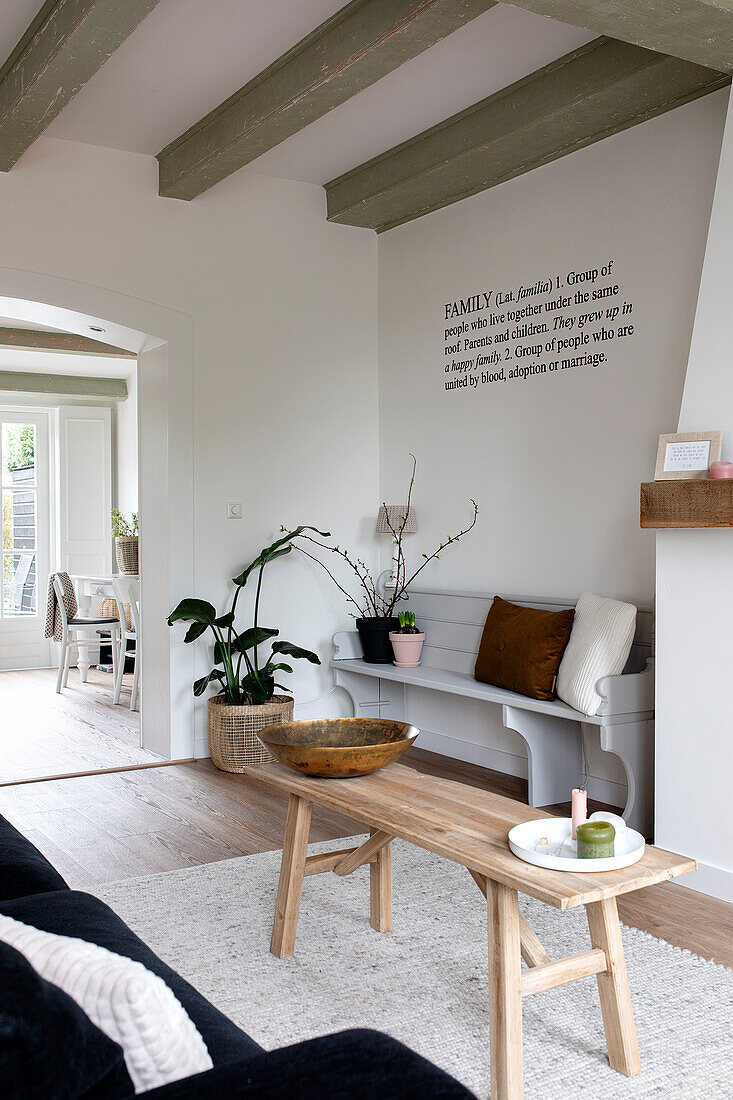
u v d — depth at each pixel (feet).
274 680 16.71
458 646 15.34
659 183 12.22
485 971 8.30
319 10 10.71
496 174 14.64
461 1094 3.08
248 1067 3.15
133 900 9.89
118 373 27.76
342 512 17.40
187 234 15.71
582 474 13.50
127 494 28.73
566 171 13.62
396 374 17.29
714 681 10.05
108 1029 3.21
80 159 14.74
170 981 4.47
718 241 10.06
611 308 12.98
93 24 9.79
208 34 11.25
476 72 12.41
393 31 9.96
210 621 15.02
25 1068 2.83
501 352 14.89
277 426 16.67
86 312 14.84
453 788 8.16
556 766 13.23
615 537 13.00
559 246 13.78
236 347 16.22
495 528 15.10
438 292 16.20
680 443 10.27
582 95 11.81
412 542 17.02
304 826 8.64
